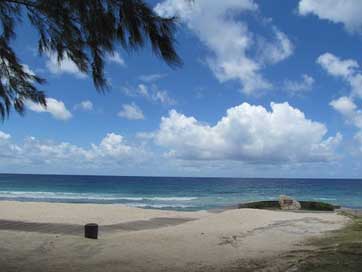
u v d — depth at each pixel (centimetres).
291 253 829
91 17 472
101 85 529
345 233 1186
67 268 714
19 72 645
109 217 1714
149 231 1263
